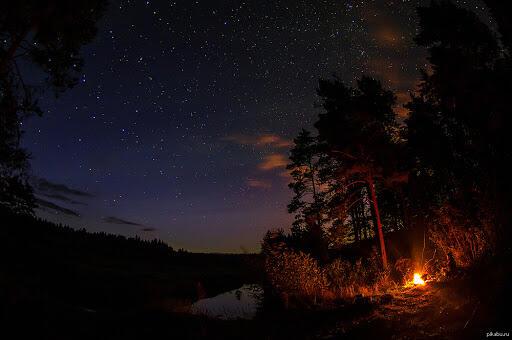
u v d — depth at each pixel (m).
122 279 24.84
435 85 10.61
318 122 18.69
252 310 13.36
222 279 31.64
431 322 6.09
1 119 11.07
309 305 10.84
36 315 8.15
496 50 9.79
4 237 15.80
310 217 18.88
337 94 18.50
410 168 17.56
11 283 10.05
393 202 25.28
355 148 18.28
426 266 11.72
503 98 8.89
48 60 11.56
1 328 7.28
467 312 5.93
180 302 13.73
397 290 9.95
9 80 11.15
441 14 10.27
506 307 5.46
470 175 9.46
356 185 20.03
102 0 11.67
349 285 12.87
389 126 18.75
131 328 8.56
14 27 10.74
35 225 16.84
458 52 10.07
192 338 8.06
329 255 17.72
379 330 6.48
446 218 9.85
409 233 21.86
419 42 10.80
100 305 16.77
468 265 8.73
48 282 16.62
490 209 8.31
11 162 10.98
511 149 8.60
